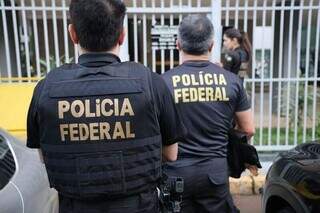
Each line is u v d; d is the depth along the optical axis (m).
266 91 7.91
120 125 1.62
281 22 5.52
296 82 5.66
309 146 3.13
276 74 7.56
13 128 3.76
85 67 1.70
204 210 2.52
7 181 2.24
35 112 1.70
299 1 5.81
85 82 1.66
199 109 2.46
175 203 2.08
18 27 6.31
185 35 2.49
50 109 1.64
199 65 2.52
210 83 2.48
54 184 1.72
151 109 1.66
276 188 2.95
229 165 2.65
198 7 5.25
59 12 5.97
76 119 1.62
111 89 1.64
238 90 2.53
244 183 4.94
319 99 6.15
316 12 5.91
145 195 1.71
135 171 1.65
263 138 6.21
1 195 2.03
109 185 1.64
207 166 2.46
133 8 5.17
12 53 6.47
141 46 5.61
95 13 1.64
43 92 1.68
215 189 2.50
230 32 5.14
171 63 5.30
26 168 2.61
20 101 4.00
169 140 1.79
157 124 1.69
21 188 2.25
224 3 5.77
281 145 5.79
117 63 1.73
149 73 1.73
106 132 1.62
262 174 5.10
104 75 1.67
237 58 5.14
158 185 1.84
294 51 7.36
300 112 6.13
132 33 5.60
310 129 6.08
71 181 1.65
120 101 1.63
